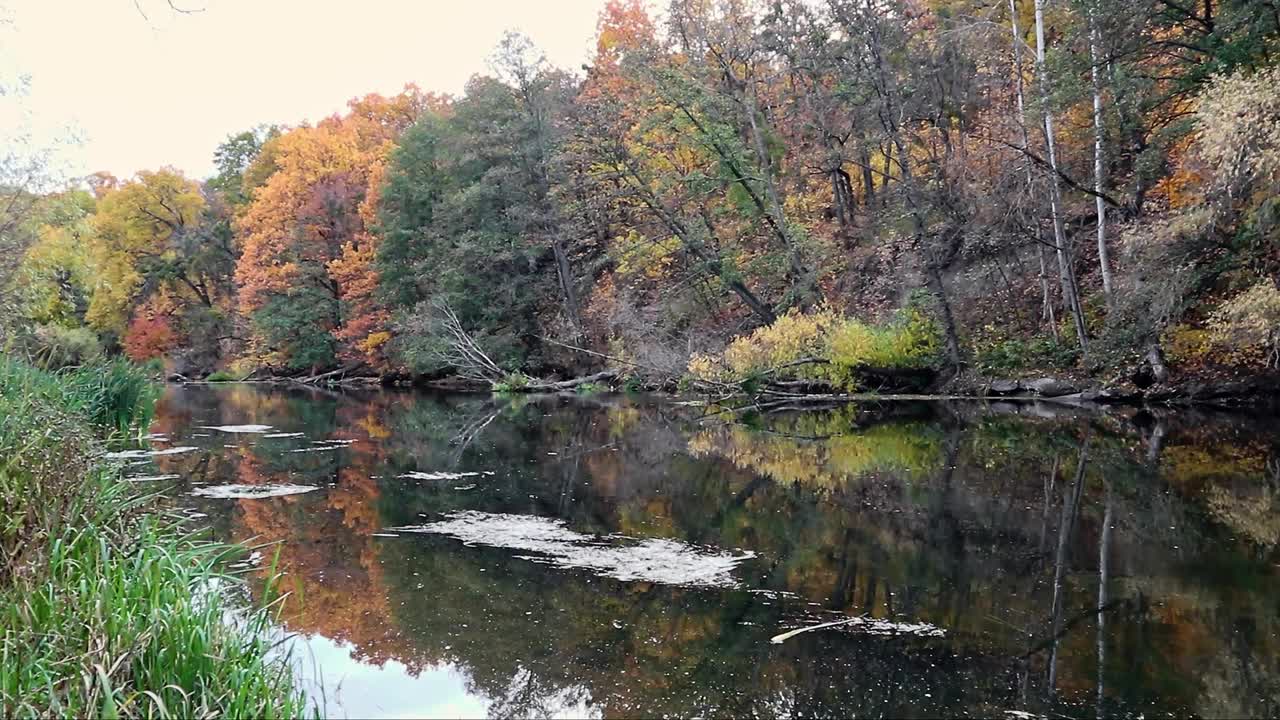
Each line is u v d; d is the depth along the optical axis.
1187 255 14.60
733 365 20.58
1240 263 13.86
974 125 23.44
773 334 20.42
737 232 26.20
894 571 6.51
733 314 26.91
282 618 5.55
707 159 25.58
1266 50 13.96
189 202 45.72
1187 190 15.53
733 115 25.83
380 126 46.12
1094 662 4.65
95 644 3.56
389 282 33.78
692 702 4.32
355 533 7.87
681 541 7.56
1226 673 4.46
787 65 27.12
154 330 43.22
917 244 22.95
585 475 11.18
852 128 24.92
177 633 3.73
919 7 22.70
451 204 30.88
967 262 22.55
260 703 3.59
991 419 16.09
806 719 4.07
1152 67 17.36
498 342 30.09
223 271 47.00
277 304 37.75
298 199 38.59
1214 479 9.68
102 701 3.32
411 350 31.33
